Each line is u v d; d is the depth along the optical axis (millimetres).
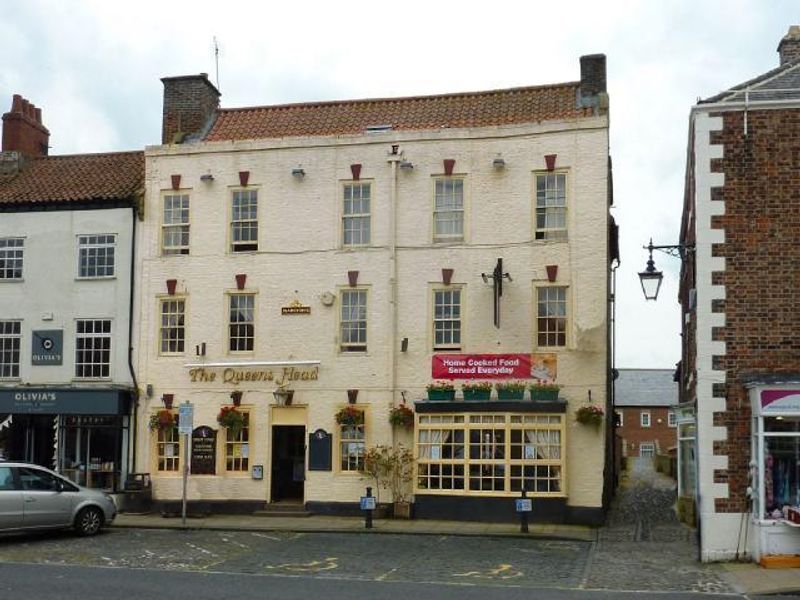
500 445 23625
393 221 25266
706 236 18031
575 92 26484
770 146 18031
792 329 17594
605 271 23859
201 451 25844
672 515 26328
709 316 17859
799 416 16938
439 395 24188
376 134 25688
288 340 25688
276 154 26297
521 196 24625
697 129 18297
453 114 26688
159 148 27047
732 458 17500
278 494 25750
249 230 26406
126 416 26406
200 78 28203
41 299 27500
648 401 89250
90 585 14195
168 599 13047
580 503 23281
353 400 25016
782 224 17859
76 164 29562
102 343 27016
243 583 14547
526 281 24359
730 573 16031
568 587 14539
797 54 22234
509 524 23156
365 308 25391
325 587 14203
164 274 26703
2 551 18047
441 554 18188
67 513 20078
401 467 24438
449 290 24891
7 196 28109
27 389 26516
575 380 23750
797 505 17031
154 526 22406
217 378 26000
